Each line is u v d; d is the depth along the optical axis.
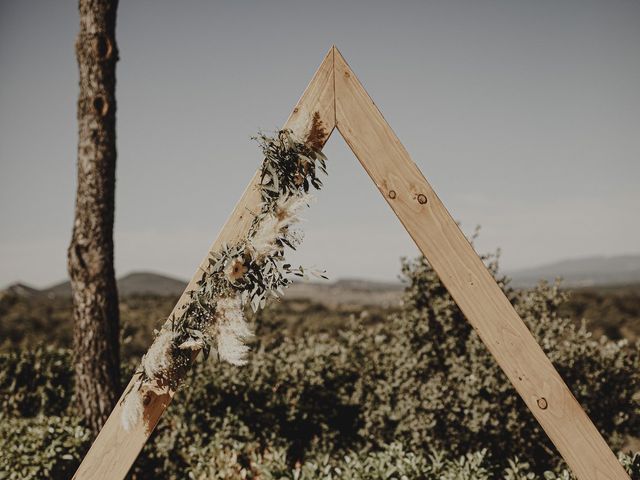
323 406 4.94
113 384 4.02
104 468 2.36
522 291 4.73
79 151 4.07
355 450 4.73
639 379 4.44
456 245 2.28
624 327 16.48
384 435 4.62
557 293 4.64
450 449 4.27
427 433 4.28
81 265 3.99
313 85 2.36
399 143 2.34
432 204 2.31
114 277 4.11
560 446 2.19
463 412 4.29
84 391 3.98
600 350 4.59
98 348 3.98
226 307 2.21
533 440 4.26
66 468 3.52
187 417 4.53
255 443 4.36
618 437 4.43
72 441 3.63
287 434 4.84
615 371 4.45
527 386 2.21
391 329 5.26
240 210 2.32
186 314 2.26
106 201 4.05
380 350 5.23
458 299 2.26
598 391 4.44
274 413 4.77
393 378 4.75
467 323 4.70
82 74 4.10
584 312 18.30
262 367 4.92
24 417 4.89
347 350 5.20
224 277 2.21
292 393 4.88
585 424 2.19
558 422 2.20
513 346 2.23
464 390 4.29
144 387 2.34
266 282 2.21
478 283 2.26
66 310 22.55
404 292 4.90
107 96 4.09
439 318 4.68
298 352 5.33
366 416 4.69
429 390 4.33
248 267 2.21
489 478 3.56
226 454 4.15
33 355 5.17
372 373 5.08
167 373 2.31
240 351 2.17
